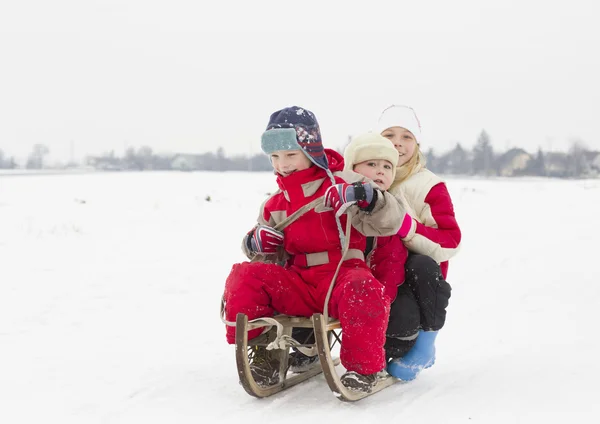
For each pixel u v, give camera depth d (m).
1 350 4.15
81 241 10.02
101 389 3.31
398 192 3.71
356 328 2.89
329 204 3.05
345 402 3.03
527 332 4.46
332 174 3.30
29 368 3.73
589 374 3.36
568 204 16.59
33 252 8.87
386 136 3.96
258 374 3.14
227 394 3.21
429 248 3.42
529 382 3.28
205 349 4.21
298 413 2.87
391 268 3.28
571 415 2.75
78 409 3.00
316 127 3.29
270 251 3.29
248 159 71.81
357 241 3.22
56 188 19.98
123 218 13.14
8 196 17.06
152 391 3.27
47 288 6.41
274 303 3.14
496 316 5.04
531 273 6.93
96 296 6.05
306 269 3.21
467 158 69.50
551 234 10.48
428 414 2.82
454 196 20.36
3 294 6.09
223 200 17.66
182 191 20.41
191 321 5.07
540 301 5.50
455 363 3.80
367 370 2.93
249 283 3.08
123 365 3.80
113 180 24.73
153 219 13.15
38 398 3.17
